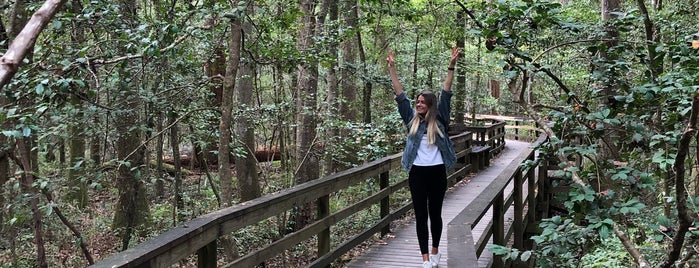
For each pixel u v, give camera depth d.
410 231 6.63
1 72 1.05
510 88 3.88
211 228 3.06
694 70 3.30
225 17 4.80
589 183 3.48
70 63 4.00
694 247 3.13
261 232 8.55
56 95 4.12
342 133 11.68
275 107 8.30
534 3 3.64
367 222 9.14
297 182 9.78
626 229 3.35
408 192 11.30
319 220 4.73
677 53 3.48
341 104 12.25
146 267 2.41
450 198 8.87
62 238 7.13
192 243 2.85
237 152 7.57
